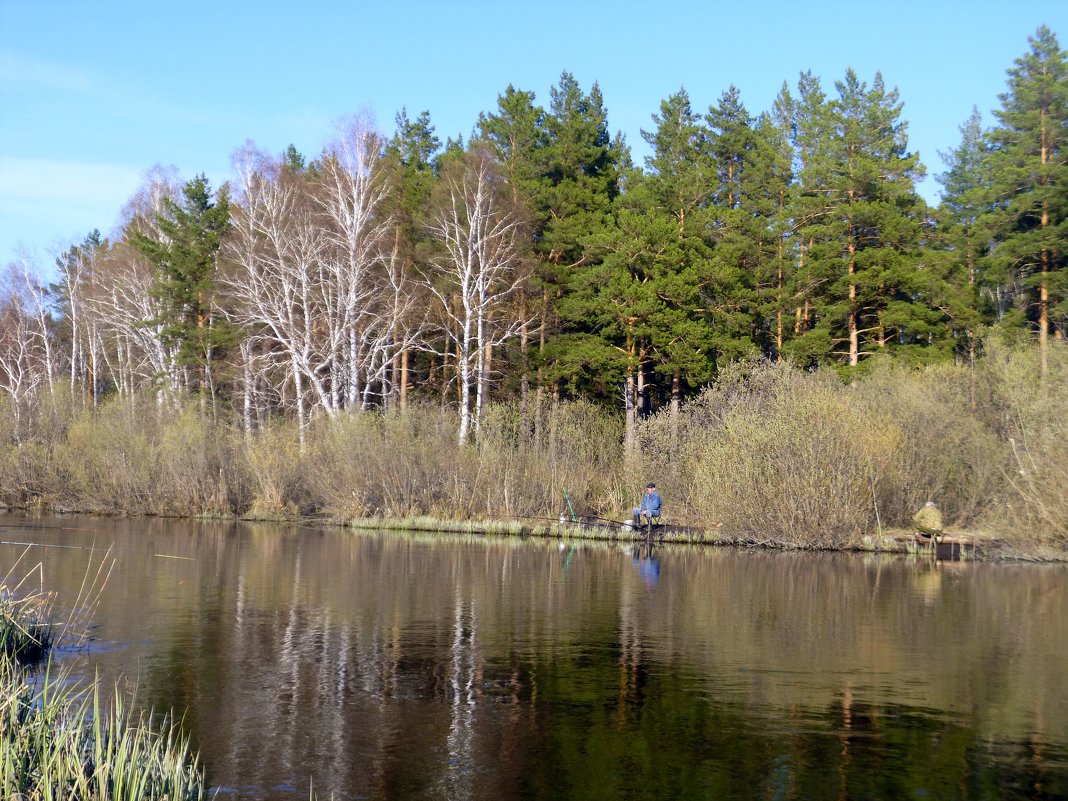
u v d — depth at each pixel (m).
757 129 61.22
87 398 58.75
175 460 39.62
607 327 46.75
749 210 54.38
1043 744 10.16
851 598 19.44
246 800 8.44
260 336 46.94
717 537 31.36
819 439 30.00
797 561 26.45
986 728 10.70
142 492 39.94
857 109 51.84
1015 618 17.23
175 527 34.16
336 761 9.45
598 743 10.08
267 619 16.42
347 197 45.34
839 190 49.12
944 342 47.53
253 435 42.66
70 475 41.53
